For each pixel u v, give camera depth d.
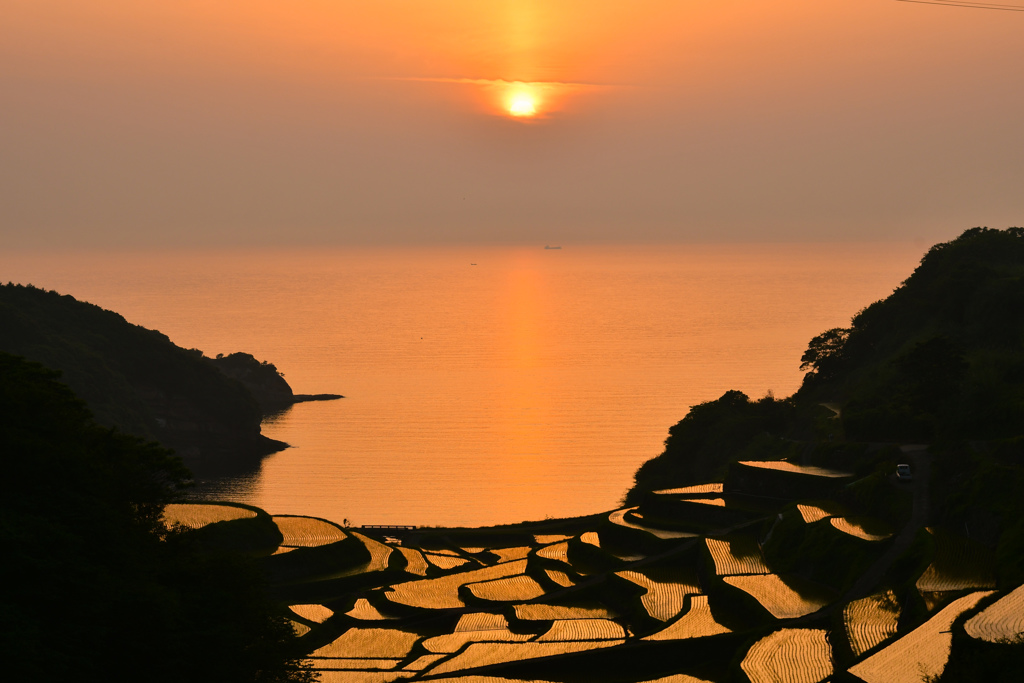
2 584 42.62
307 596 103.81
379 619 92.56
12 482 49.22
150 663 46.09
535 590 99.50
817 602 75.25
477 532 144.00
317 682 59.34
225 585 56.22
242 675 51.44
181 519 112.12
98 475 54.69
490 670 70.06
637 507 122.50
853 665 55.59
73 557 45.47
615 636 78.44
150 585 48.50
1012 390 108.38
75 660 41.75
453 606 94.62
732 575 84.19
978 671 48.34
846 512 93.44
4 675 38.19
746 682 58.34
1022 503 75.19
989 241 181.50
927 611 62.25
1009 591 60.25
